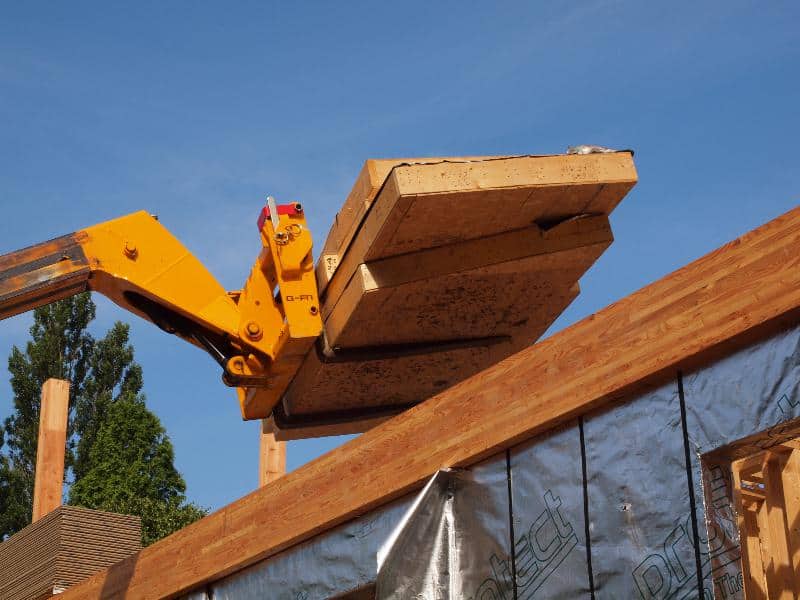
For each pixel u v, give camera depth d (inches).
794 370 183.2
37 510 455.5
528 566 228.2
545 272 274.7
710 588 190.1
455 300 279.1
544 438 231.3
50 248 302.5
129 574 360.5
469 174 247.8
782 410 183.9
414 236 261.6
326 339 292.2
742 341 192.1
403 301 275.1
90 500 873.5
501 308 287.7
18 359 1196.5
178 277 314.0
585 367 219.5
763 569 311.6
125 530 438.0
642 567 203.8
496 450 240.4
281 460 444.8
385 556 241.8
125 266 308.8
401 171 245.4
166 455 916.6
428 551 245.0
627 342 210.8
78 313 1227.9
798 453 293.6
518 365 236.1
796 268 180.7
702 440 197.2
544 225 268.5
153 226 317.7
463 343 299.3
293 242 293.9
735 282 191.2
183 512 828.0
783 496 295.3
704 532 193.2
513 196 252.1
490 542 238.5
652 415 208.1
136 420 924.6
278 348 296.4
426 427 258.1
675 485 200.7
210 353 314.2
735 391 192.7
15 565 446.3
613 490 212.8
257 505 309.9
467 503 246.4
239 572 317.7
